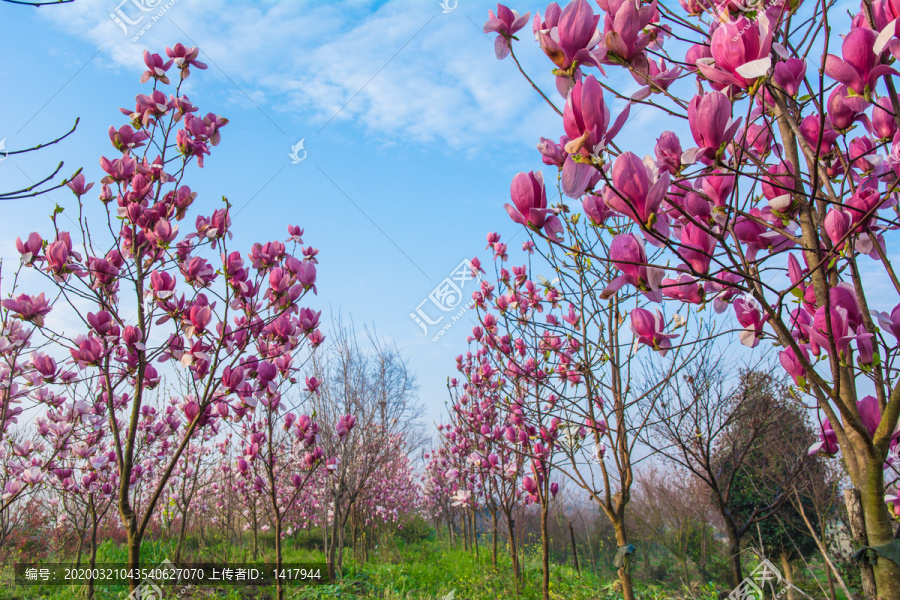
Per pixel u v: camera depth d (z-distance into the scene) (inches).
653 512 414.0
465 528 431.5
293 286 142.8
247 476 188.2
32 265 120.1
